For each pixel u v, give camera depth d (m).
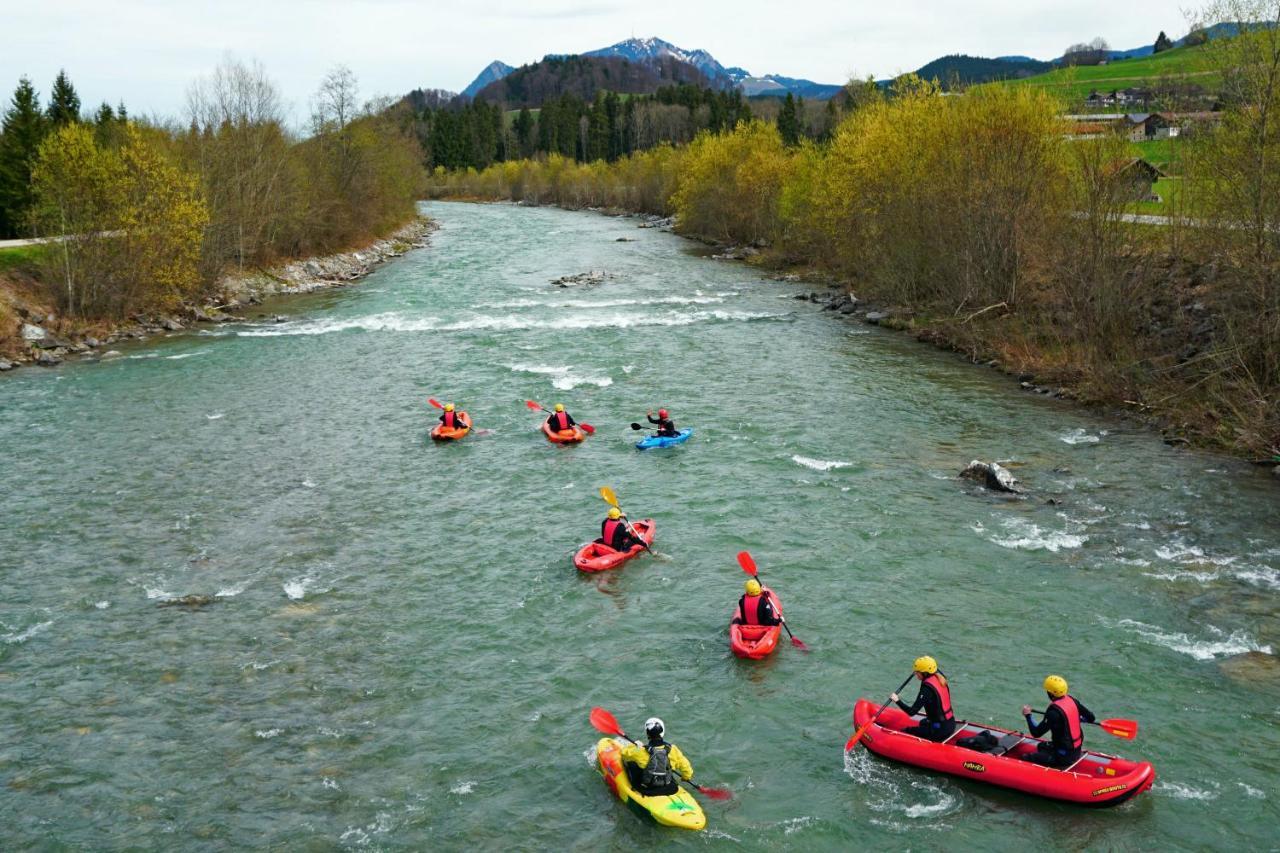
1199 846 13.37
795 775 15.16
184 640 19.38
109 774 15.21
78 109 81.69
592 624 20.05
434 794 14.81
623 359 43.22
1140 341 36.91
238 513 26.06
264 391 38.72
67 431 33.56
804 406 35.41
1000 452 29.95
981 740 14.95
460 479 28.53
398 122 114.00
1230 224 33.53
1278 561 21.95
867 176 56.28
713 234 96.94
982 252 47.94
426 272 75.19
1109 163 38.78
